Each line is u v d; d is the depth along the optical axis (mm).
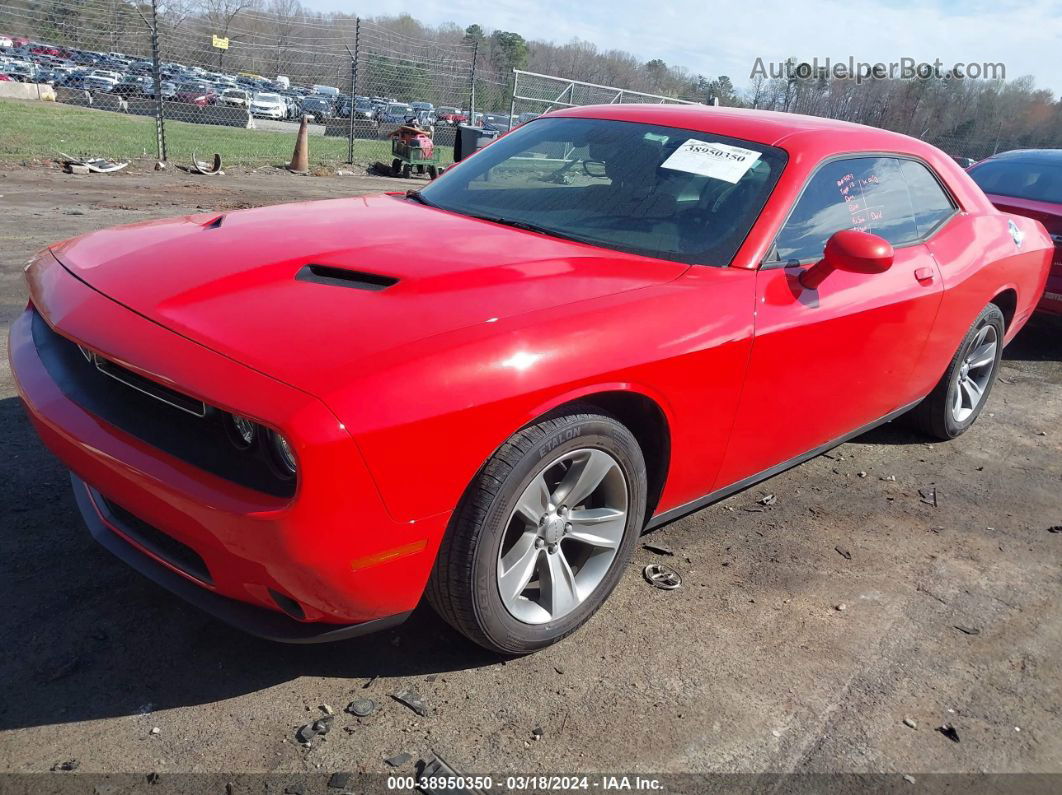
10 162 11188
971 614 3012
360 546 1952
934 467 4316
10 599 2494
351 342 2004
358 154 18281
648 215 2977
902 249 3555
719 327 2617
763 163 3102
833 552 3336
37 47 20281
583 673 2463
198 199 9977
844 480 4047
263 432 1903
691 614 2805
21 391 2396
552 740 2193
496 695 2336
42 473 3211
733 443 2900
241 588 2037
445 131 19938
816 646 2719
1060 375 6340
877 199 3488
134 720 2115
